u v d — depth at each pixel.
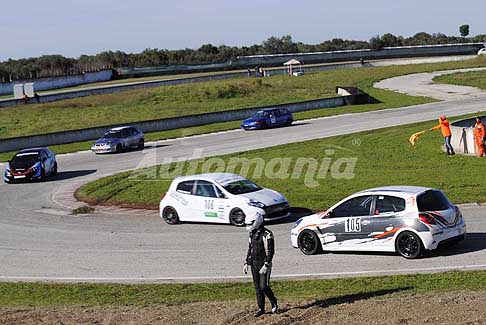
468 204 31.05
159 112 88.38
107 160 55.94
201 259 25.23
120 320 17.92
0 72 152.50
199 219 31.27
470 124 52.59
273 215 30.05
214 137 64.88
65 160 58.12
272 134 63.50
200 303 19.23
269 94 101.12
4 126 83.06
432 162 42.47
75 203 39.09
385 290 19.05
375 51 181.25
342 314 16.88
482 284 18.81
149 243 28.39
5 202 41.50
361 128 62.84
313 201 34.00
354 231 23.73
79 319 18.23
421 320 15.74
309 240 24.66
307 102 82.38
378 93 96.19
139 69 157.62
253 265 17.25
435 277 20.00
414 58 165.12
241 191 31.05
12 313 19.28
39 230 32.50
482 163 40.91
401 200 23.08
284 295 19.59
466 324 15.21
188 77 139.50
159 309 18.80
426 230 22.41
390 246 23.12
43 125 81.88
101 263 25.70
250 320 17.12
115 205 37.44
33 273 24.92
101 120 83.75
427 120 65.56
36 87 134.75
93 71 154.25
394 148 49.31
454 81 103.94
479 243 24.14
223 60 191.62
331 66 148.38
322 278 21.33
